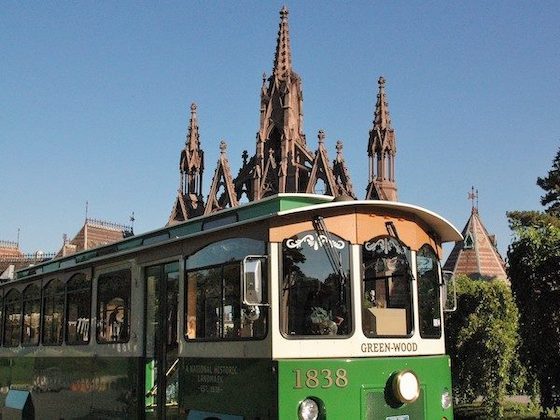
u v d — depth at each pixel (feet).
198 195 183.83
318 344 26.71
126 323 36.11
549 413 61.21
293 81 173.17
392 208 29.86
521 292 46.19
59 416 43.09
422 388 28.63
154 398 33.32
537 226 48.73
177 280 32.48
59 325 44.39
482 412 64.85
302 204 28.32
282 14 176.86
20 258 204.85
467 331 56.95
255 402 26.30
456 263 153.17
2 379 53.36
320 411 25.85
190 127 186.19
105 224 204.44
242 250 28.25
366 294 28.25
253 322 27.04
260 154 168.96
